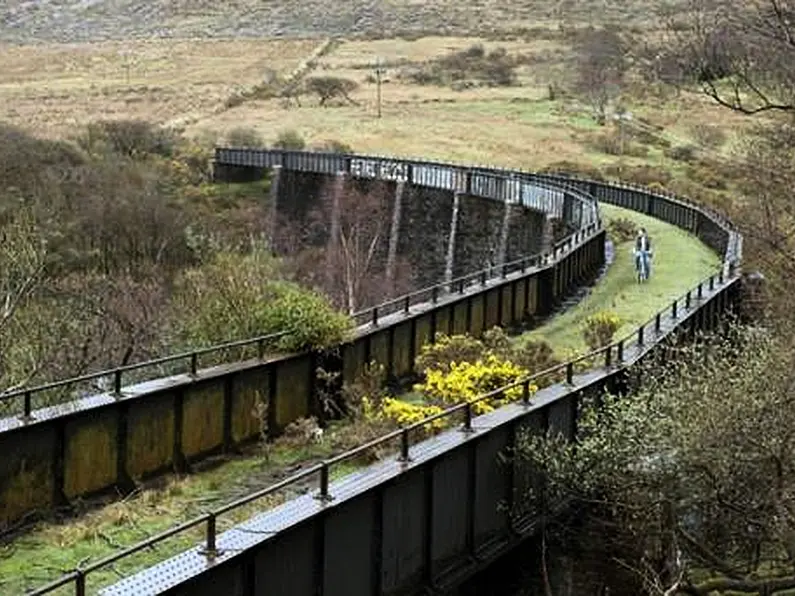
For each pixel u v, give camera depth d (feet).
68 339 69.92
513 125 280.92
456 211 183.42
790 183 89.51
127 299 91.15
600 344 67.15
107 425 45.19
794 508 37.60
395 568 36.91
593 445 41.16
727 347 50.29
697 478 38.83
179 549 38.86
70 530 40.78
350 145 260.42
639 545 41.47
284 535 32.24
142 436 46.75
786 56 65.62
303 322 55.98
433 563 38.65
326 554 33.94
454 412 43.75
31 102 350.02
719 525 40.75
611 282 99.40
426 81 367.66
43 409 44.09
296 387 55.57
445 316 69.77
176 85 385.91
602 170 219.00
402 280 183.32
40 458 42.55
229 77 400.88
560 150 248.52
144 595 27.89
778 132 94.73
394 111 310.86
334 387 57.06
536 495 43.57
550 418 45.19
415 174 199.41
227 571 30.45
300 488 45.34
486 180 177.06
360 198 208.95
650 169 215.51
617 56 301.02
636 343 57.11
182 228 167.43
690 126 245.24
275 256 165.89
